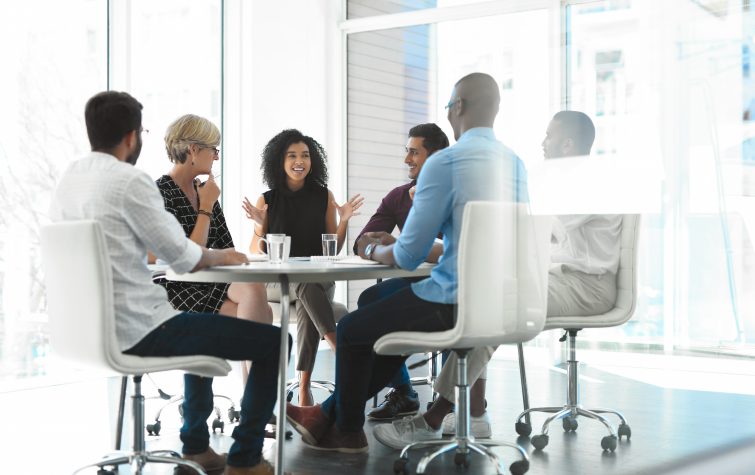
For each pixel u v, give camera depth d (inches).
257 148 222.2
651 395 121.6
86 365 90.4
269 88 225.1
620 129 116.5
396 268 107.3
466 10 208.2
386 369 119.8
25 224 174.4
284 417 97.6
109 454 108.3
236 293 129.0
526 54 140.0
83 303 87.7
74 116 186.2
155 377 189.6
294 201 156.1
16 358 171.6
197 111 219.0
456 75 212.5
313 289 140.0
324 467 111.1
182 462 101.0
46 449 123.2
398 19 226.4
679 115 110.3
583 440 122.6
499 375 144.8
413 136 149.7
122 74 197.0
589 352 131.0
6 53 172.1
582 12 126.9
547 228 109.6
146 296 92.0
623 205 116.6
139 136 97.2
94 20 191.3
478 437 124.3
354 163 241.9
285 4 229.3
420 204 102.7
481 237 99.1
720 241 109.3
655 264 116.6
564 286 118.3
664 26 111.6
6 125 171.8
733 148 105.5
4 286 170.1
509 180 106.0
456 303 99.8
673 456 110.5
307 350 141.0
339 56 244.4
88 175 92.1
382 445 123.4
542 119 121.3
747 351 109.3
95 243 85.4
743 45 103.6
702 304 113.3
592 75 122.0
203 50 219.8
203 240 124.3
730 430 111.3
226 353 96.5
